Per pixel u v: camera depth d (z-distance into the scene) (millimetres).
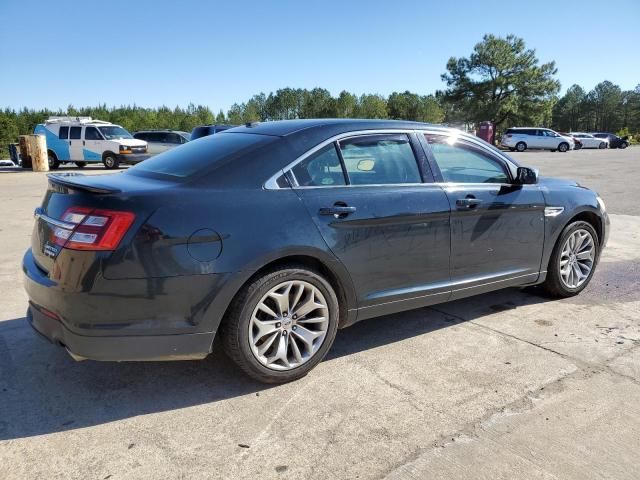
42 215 2949
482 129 37531
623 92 115188
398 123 3721
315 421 2754
